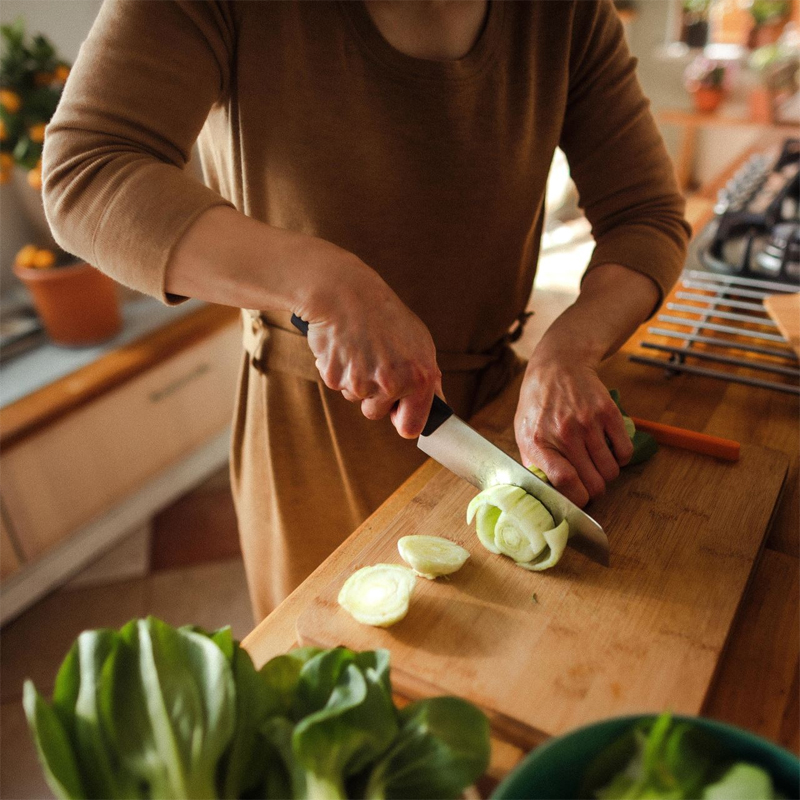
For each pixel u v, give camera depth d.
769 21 3.16
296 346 0.92
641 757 0.40
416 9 0.78
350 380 0.66
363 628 0.59
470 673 0.55
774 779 0.40
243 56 0.76
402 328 0.66
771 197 1.41
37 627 1.72
